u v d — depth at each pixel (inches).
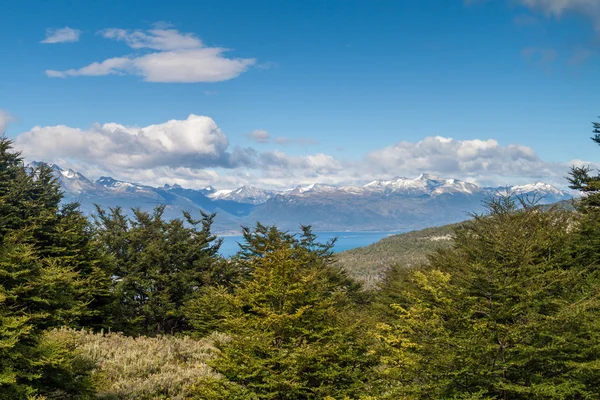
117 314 1229.7
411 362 517.7
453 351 486.6
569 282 568.1
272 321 538.9
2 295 472.4
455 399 463.8
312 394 514.6
